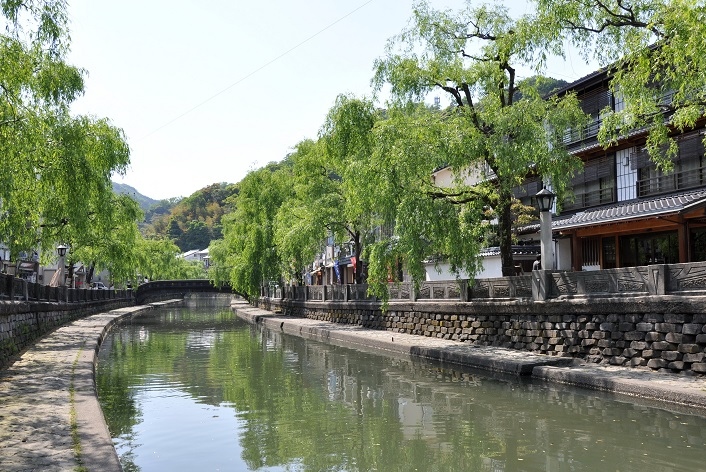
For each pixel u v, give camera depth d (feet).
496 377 48.03
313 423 34.30
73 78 60.34
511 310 57.57
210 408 38.93
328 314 117.08
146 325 132.36
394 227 62.95
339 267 173.47
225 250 221.05
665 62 38.11
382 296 68.85
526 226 88.07
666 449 26.78
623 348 44.57
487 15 56.95
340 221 101.65
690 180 65.26
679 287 40.11
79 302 122.62
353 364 60.34
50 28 41.86
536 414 34.55
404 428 32.63
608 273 46.14
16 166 44.83
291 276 151.43
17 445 23.34
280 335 102.06
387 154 56.29
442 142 53.52
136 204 115.24
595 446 27.76
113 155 71.20
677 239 69.67
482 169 60.70
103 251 114.73
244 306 223.71
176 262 319.47
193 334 105.40
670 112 61.41
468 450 27.94
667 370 40.63
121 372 56.39
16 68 39.29
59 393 35.45
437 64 57.57
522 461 25.95
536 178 89.61
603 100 76.23
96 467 20.29
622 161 74.79
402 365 58.23
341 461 26.68
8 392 35.78
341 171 90.27
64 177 53.11
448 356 57.26
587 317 48.26
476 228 59.72
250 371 56.44
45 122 49.85
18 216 52.42
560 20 45.16
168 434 31.99
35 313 73.10
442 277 97.86
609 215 67.72
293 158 118.83
